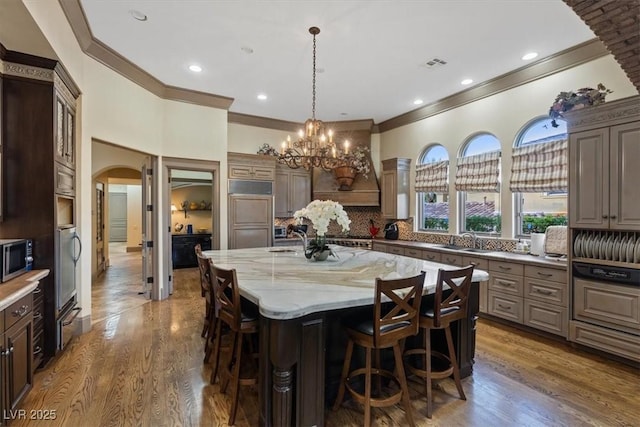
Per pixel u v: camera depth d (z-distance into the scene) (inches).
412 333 83.4
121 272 279.1
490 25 124.2
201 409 87.8
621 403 91.0
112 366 111.0
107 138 152.0
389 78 174.7
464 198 202.5
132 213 421.7
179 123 196.9
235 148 247.3
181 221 337.1
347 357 87.1
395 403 83.7
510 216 173.2
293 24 124.3
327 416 86.1
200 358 117.8
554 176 152.1
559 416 85.3
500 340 135.4
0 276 88.0
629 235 115.2
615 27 90.4
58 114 114.0
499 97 177.3
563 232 144.1
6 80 104.9
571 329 125.8
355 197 251.0
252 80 179.8
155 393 95.0
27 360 88.3
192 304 184.4
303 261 130.0
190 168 202.2
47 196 109.3
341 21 122.2
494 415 85.9
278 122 260.8
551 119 149.4
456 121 202.8
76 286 135.9
